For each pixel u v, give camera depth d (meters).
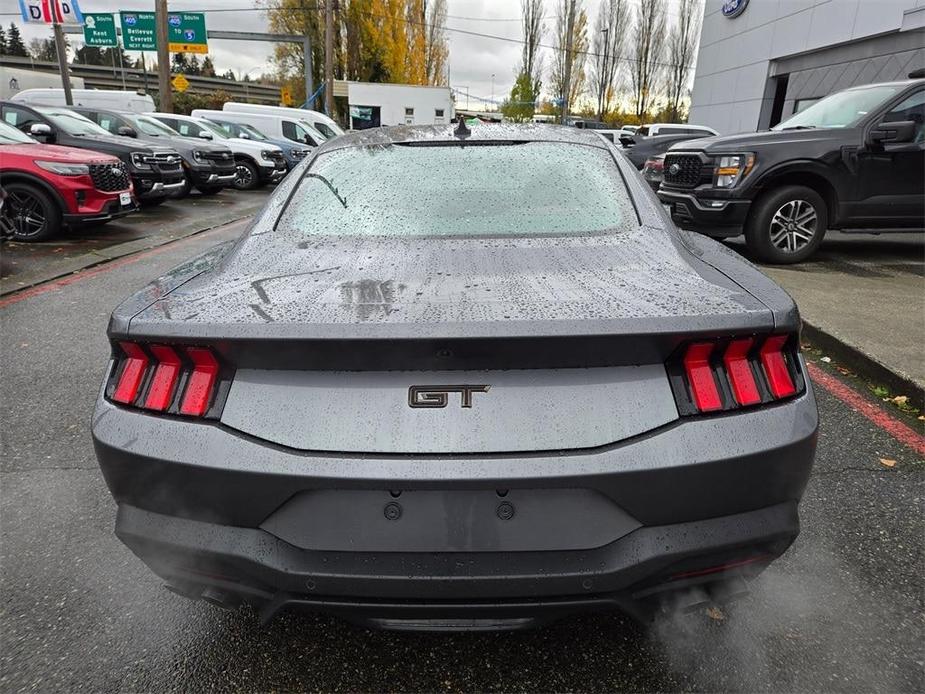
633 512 1.38
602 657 1.79
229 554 1.43
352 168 2.36
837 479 2.68
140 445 1.45
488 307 1.44
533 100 51.31
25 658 1.78
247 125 18.48
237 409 1.42
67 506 2.51
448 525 1.39
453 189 2.21
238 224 10.62
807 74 17.39
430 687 1.70
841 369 3.95
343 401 1.40
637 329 1.36
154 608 1.98
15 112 10.19
